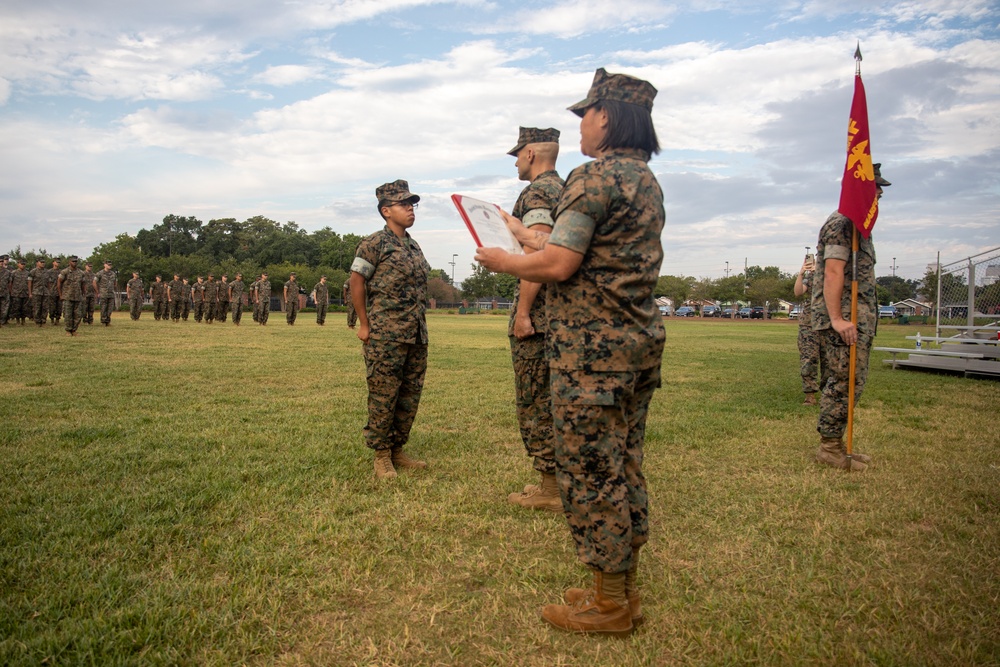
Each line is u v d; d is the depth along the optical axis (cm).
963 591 261
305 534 317
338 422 593
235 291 2539
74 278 1598
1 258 1978
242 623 234
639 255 220
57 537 303
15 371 892
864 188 458
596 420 223
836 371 463
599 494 226
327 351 1337
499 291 9206
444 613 250
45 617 234
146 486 386
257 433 538
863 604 251
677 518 354
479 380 938
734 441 543
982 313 1270
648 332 223
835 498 385
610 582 233
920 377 1052
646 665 215
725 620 243
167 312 2853
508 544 316
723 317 7538
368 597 259
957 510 361
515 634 235
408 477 425
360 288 422
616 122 230
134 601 248
